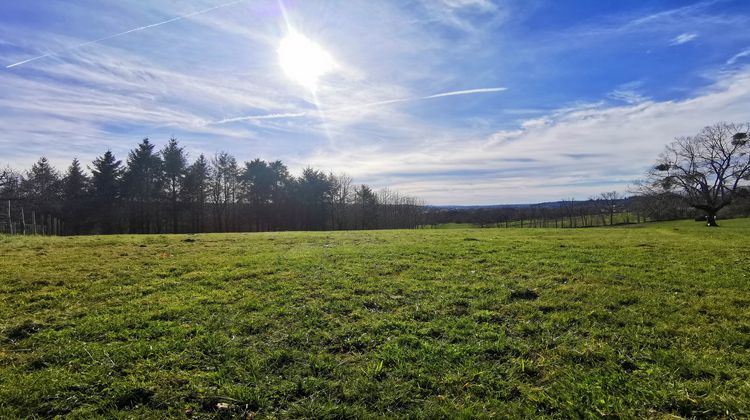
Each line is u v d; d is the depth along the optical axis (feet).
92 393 11.26
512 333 15.62
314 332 15.62
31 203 153.48
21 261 30.14
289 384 11.78
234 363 13.00
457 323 16.62
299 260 30.78
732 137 127.75
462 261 30.50
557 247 39.29
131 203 162.91
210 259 31.30
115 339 14.97
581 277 24.77
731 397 10.73
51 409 10.48
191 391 11.36
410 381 12.01
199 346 14.23
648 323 16.52
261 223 185.88
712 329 15.69
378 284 22.94
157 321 16.69
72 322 16.61
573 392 11.28
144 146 161.68
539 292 21.29
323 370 12.71
